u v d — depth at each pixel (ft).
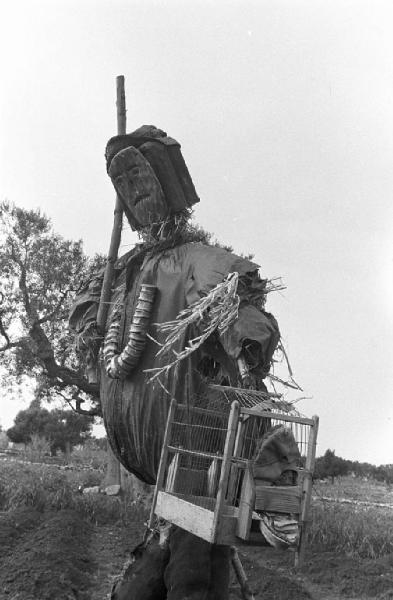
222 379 14.40
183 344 14.38
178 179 16.19
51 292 67.05
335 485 104.06
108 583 32.12
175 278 14.88
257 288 14.14
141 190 15.84
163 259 15.35
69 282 66.80
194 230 16.16
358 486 106.22
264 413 11.85
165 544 14.43
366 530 45.50
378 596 34.55
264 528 11.34
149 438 14.88
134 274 15.83
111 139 16.16
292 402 13.20
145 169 15.71
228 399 13.74
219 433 13.97
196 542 13.48
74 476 69.87
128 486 57.98
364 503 78.23
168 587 13.53
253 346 13.38
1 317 67.26
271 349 13.79
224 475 11.45
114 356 15.23
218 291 13.47
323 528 45.27
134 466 15.74
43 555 32.30
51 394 71.87
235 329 13.28
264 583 33.45
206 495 13.74
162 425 14.67
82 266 67.46
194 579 13.23
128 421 15.15
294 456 12.04
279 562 40.40
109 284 16.52
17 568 30.78
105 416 15.76
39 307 65.87
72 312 17.17
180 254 15.21
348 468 122.11
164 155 15.90
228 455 11.48
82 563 33.83
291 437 12.07
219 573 13.61
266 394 13.10
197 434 14.07
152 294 14.89
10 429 115.55
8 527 36.99
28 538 36.09
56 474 58.59
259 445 11.94
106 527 44.45
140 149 15.93
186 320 13.42
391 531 47.03
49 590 28.73
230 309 13.34
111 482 61.16
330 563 38.96
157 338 14.76
